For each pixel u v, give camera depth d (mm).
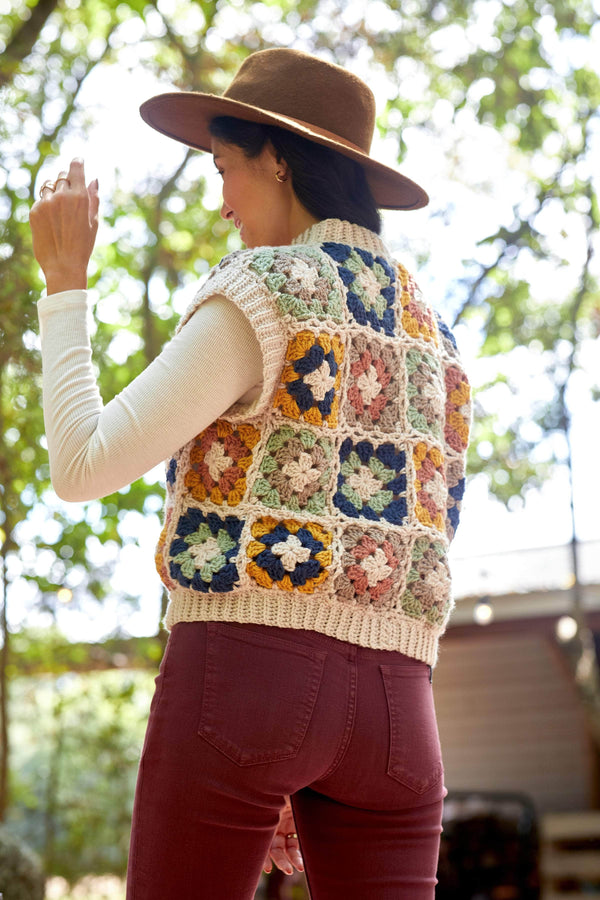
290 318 1380
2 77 6281
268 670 1333
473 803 9250
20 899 5141
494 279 8258
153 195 8305
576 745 10031
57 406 1390
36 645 9227
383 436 1474
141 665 9133
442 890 8719
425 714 1474
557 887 8930
